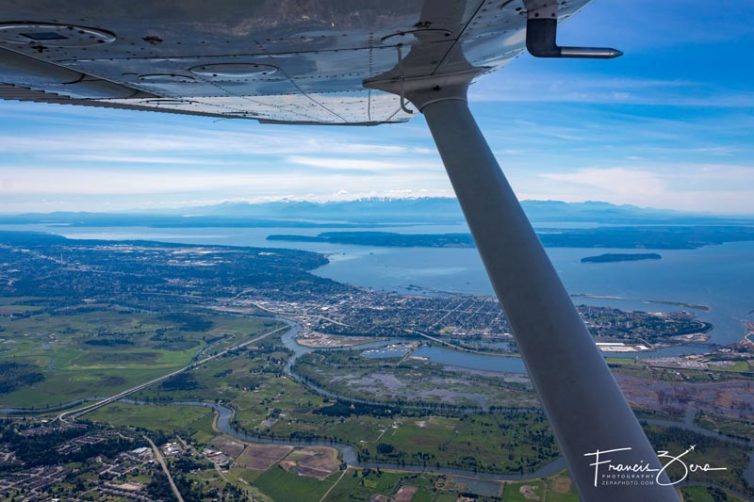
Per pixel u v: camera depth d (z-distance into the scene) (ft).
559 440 16.57
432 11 15.75
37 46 16.70
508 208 19.95
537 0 16.84
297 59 19.33
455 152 22.09
